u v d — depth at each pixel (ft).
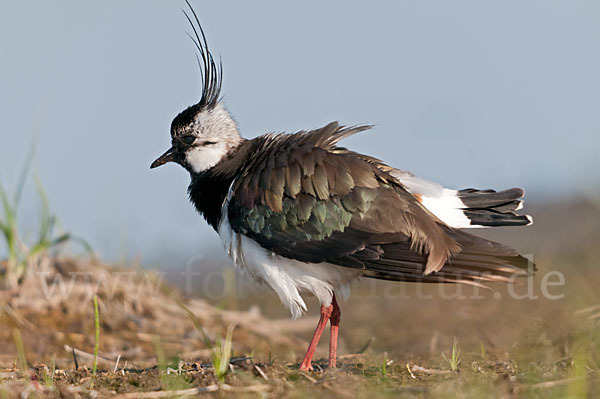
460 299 56.18
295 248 37.06
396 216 36.01
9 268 52.49
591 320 42.75
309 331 56.18
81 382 33.88
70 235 54.29
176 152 43.32
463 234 36.45
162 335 50.70
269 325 55.72
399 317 56.03
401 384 33.04
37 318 49.98
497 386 31.32
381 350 48.75
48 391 32.50
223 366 32.78
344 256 36.29
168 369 34.83
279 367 35.42
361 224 36.19
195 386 32.58
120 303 52.54
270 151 39.34
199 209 42.60
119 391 32.35
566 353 38.11
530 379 32.24
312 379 33.42
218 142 42.27
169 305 54.65
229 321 54.95
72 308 51.31
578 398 28.96
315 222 36.63
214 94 43.75
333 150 38.73
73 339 48.47
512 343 44.34
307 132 39.81
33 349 46.55
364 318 57.52
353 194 36.40
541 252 65.41
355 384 32.71
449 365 38.19
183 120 42.91
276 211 37.24
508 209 39.17
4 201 52.65
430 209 38.45
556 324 46.03
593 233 69.72
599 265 58.59
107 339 49.19
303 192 36.91
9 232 52.37
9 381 34.73
